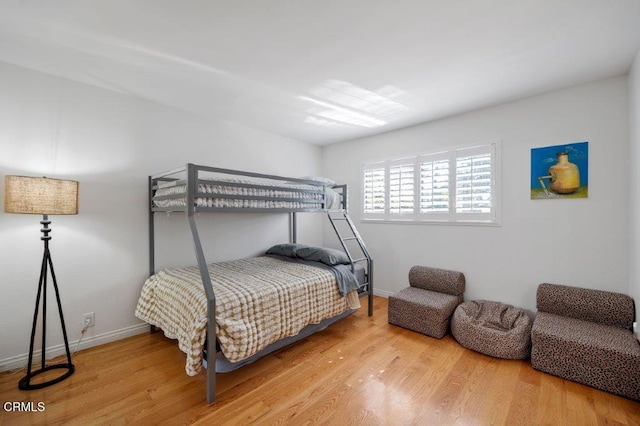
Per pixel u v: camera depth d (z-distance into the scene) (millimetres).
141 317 2666
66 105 2383
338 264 3133
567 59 2076
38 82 2258
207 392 1800
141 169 2811
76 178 2432
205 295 2014
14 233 2168
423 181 3521
